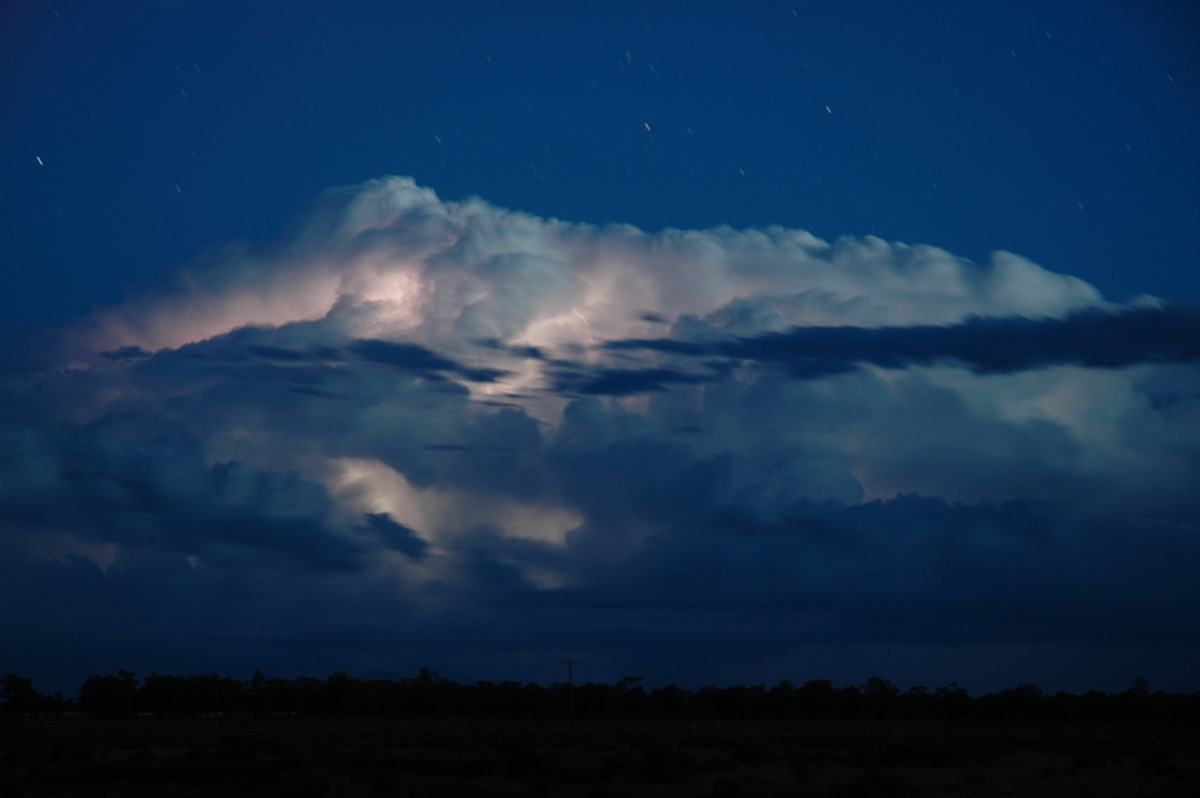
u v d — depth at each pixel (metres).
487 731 94.81
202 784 36.09
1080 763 49.47
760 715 182.75
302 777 34.16
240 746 51.91
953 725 149.38
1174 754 60.16
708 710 188.00
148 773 37.72
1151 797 34.28
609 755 52.47
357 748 56.28
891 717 177.38
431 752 48.47
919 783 38.66
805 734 94.62
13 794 32.47
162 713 174.25
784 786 33.75
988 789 37.12
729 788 31.50
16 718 164.38
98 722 138.88
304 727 111.19
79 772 38.25
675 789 34.84
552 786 33.78
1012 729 125.12
